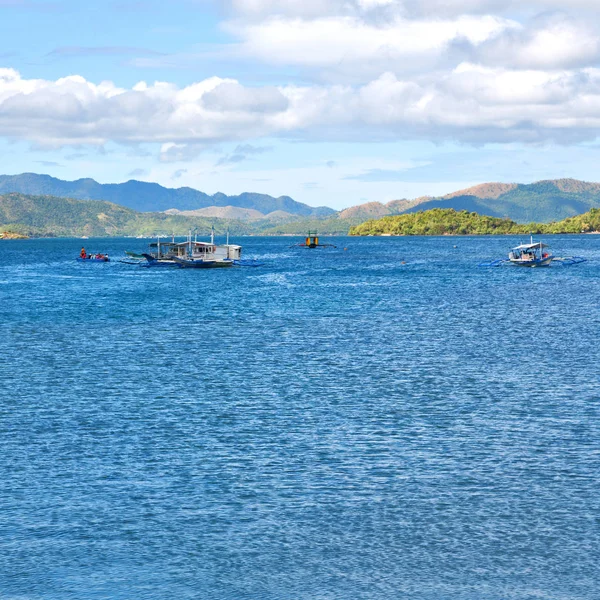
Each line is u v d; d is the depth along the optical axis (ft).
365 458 112.88
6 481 103.65
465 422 132.87
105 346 228.02
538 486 100.73
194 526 88.94
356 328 269.44
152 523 89.76
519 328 266.16
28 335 254.68
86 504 95.45
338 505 94.73
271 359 201.98
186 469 108.27
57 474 106.42
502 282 503.61
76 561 80.69
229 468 108.58
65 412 142.00
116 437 124.77
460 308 339.57
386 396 154.30
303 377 175.83
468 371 181.68
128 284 501.56
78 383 170.19
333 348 221.05
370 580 76.59
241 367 190.08
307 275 589.32
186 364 195.11
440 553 81.97
